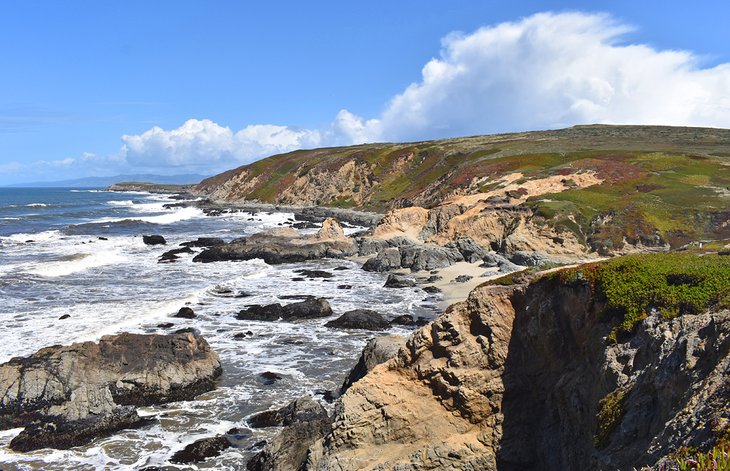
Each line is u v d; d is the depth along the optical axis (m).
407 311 37.97
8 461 18.64
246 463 18.59
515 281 16.69
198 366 24.89
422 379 16.25
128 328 31.94
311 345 30.45
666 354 11.20
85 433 20.22
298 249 60.50
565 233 53.97
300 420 20.50
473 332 16.23
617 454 10.95
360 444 15.71
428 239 62.72
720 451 7.39
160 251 62.22
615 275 13.83
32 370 22.44
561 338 15.07
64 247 62.44
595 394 13.19
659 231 52.53
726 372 9.18
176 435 20.58
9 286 42.41
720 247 18.61
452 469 15.12
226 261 57.38
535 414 15.58
